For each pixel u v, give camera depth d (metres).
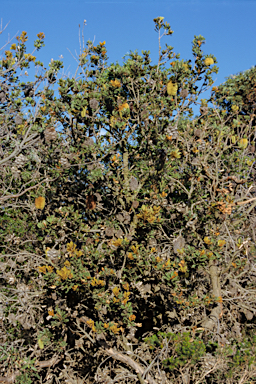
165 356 3.68
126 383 4.41
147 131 5.09
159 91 5.36
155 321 5.52
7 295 5.36
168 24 5.24
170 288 4.25
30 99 4.40
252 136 7.21
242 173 5.36
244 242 4.68
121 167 5.26
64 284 4.11
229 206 4.45
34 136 3.79
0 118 4.41
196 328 4.33
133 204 4.85
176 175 4.91
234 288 5.16
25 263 5.33
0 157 4.29
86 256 4.55
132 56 5.32
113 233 4.72
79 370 5.57
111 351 4.20
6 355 4.91
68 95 4.68
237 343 4.49
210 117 6.01
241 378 3.58
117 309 4.04
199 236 4.78
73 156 4.66
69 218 4.82
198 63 5.41
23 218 5.54
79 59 4.99
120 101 4.98
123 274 4.49
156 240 5.04
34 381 5.30
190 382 3.77
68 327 4.76
